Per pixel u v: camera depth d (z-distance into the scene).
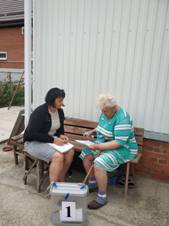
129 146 2.92
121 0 3.28
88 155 3.06
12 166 3.75
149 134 3.37
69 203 2.39
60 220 2.45
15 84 10.30
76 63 3.73
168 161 3.35
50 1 3.71
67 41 3.73
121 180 3.33
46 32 3.85
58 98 2.87
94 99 3.71
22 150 3.49
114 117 2.86
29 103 4.09
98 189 2.85
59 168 2.79
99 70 3.59
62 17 3.69
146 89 3.33
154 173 3.48
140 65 3.32
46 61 3.96
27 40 3.88
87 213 2.67
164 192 3.16
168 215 2.71
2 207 2.73
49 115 2.95
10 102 8.66
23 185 3.19
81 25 3.59
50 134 3.09
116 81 3.51
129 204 2.88
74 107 3.89
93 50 3.58
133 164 3.39
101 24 3.46
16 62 14.42
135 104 3.44
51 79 3.98
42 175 3.09
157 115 3.33
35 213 2.64
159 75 3.23
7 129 5.64
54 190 2.41
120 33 3.36
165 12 3.07
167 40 3.12
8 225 2.45
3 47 14.73
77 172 3.63
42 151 2.86
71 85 3.84
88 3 3.48
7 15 13.96
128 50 3.35
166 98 3.24
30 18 3.82
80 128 3.63
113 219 2.59
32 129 2.90
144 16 3.19
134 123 3.49
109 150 2.86
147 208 2.81
